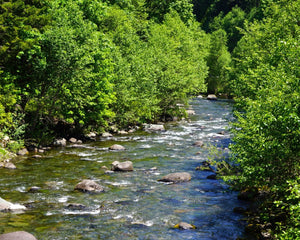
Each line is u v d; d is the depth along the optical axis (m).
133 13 56.03
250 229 10.44
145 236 10.06
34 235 9.77
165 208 12.59
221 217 11.73
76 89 24.41
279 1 23.55
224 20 145.25
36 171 16.95
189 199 13.70
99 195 13.84
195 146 24.70
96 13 31.88
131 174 17.30
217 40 86.94
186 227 10.71
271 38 19.67
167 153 22.42
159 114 39.00
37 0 25.75
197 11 167.25
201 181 16.36
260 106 9.23
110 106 31.30
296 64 9.41
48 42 22.38
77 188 14.37
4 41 22.53
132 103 32.50
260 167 9.01
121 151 22.75
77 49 22.11
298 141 8.04
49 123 25.12
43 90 23.38
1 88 21.22
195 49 56.72
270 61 12.76
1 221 10.58
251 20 117.56
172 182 16.02
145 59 37.62
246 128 10.04
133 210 12.29
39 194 13.54
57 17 24.83
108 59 27.53
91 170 17.64
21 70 23.52
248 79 14.53
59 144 23.67
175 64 39.69
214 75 81.69
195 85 41.84
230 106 53.34
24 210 11.72
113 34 37.78
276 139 8.36
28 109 23.39
